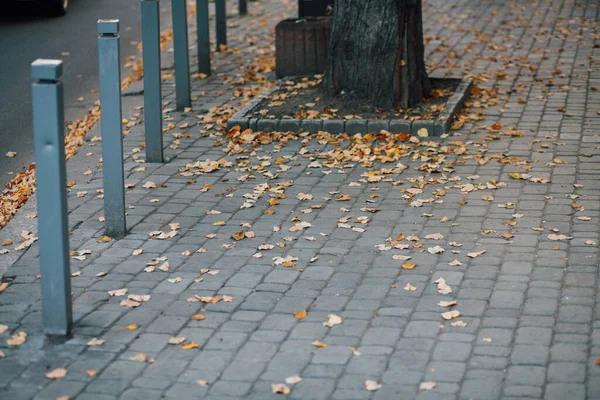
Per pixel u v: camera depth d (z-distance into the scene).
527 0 19.39
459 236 7.37
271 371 5.39
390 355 5.54
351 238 7.41
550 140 9.91
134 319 6.10
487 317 5.98
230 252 7.21
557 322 5.89
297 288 6.52
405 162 9.31
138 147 10.13
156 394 5.17
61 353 5.66
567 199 8.11
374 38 10.79
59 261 5.74
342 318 6.03
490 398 5.04
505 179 8.70
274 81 13.03
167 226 7.79
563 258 6.85
